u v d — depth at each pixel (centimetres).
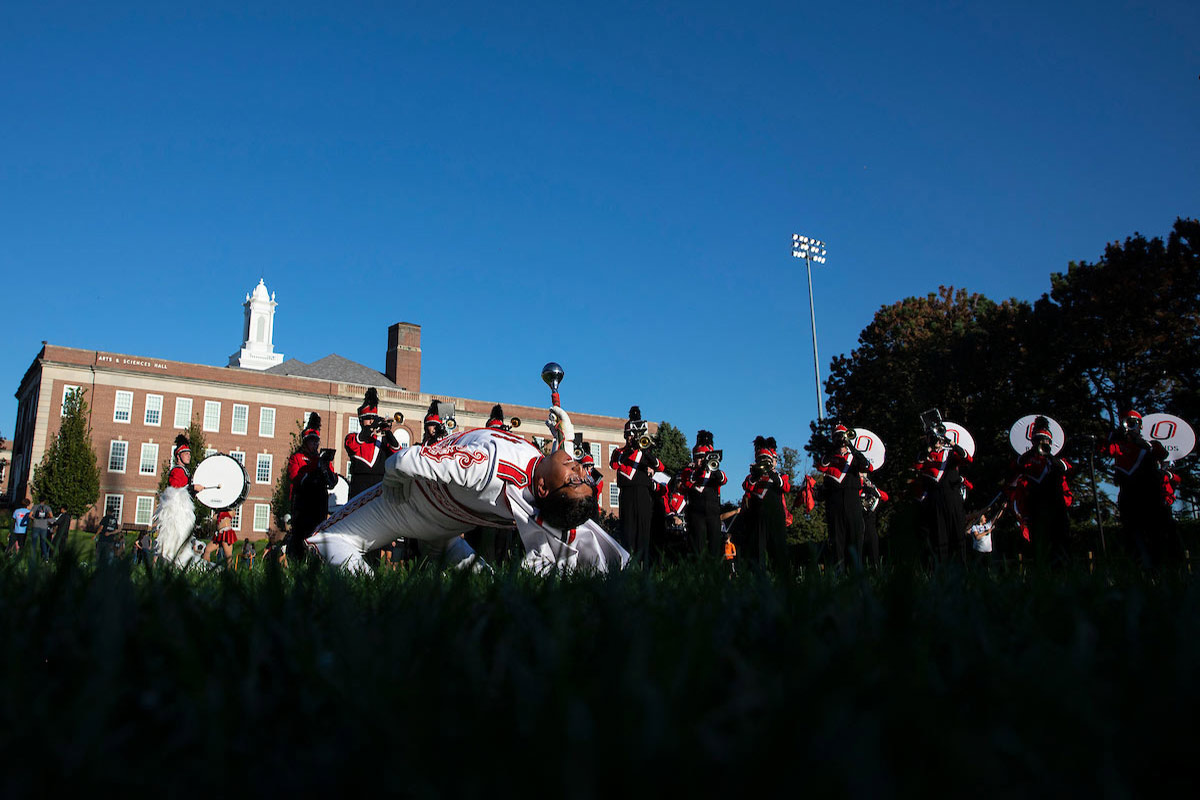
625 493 1005
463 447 420
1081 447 2703
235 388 5341
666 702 69
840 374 3781
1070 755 68
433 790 63
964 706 85
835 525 970
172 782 71
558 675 79
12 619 138
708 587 205
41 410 4850
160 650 113
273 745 87
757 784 54
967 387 3080
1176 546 671
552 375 520
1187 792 70
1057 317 2823
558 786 55
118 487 4941
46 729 72
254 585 227
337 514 477
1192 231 2584
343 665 97
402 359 6600
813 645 92
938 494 858
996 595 199
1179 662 81
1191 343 2641
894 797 54
